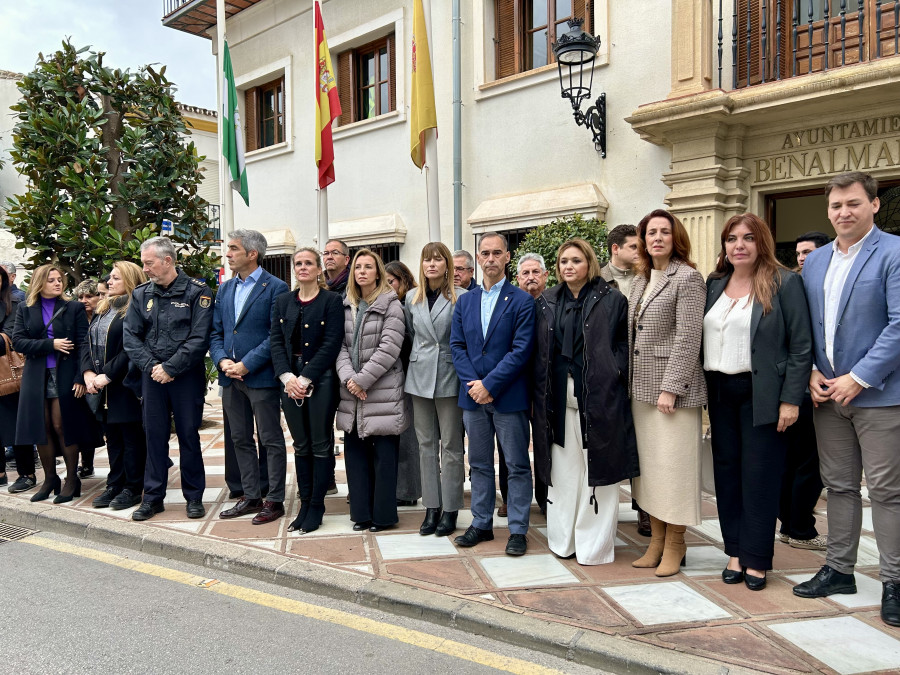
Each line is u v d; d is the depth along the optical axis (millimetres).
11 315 5887
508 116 8664
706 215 6715
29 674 2758
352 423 4324
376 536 4316
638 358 3600
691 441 3504
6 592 3660
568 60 7230
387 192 10109
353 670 2805
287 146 11375
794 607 3170
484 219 8578
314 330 4371
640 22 7438
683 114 6512
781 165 6547
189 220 8336
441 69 9273
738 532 3461
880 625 2980
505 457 4004
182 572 3963
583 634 2928
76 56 7902
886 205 6484
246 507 4820
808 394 3703
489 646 3006
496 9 8875
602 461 3562
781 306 3289
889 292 3023
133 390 4914
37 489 5703
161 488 4871
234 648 2998
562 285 3949
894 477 3049
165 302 4840
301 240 11352
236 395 4766
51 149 7680
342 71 10719
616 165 7715
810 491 3959
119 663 2855
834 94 5723
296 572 3713
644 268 3736
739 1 6879
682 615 3092
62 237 7508
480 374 3941
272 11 11438
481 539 4172
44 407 5270
